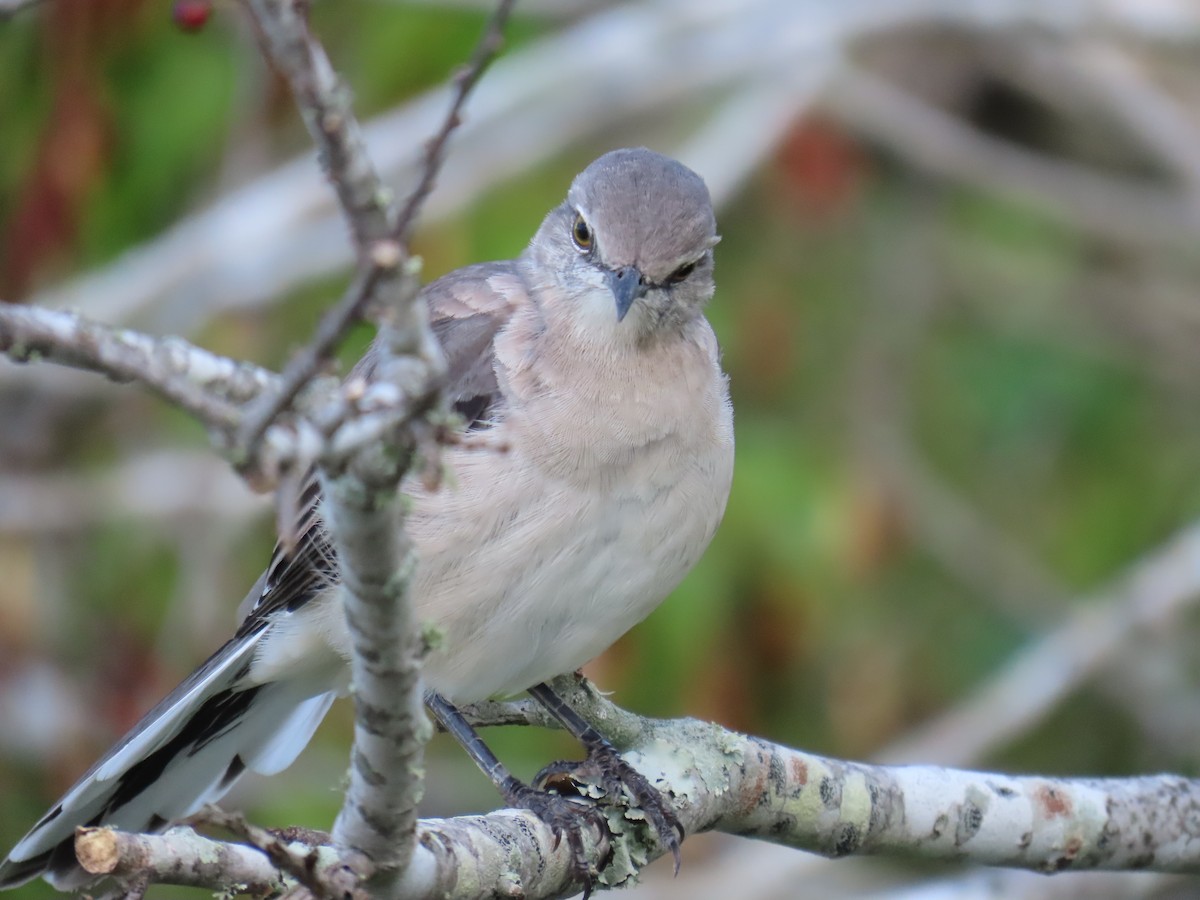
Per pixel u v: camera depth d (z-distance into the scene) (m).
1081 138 14.79
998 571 12.30
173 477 11.70
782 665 11.14
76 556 11.96
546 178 12.22
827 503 11.23
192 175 12.05
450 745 11.46
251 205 11.50
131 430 12.35
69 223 11.22
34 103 11.32
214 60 11.46
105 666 11.46
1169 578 11.20
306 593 7.54
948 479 12.65
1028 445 12.69
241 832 4.95
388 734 5.03
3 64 11.23
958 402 12.73
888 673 11.62
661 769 7.14
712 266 7.91
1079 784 7.59
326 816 10.72
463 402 7.39
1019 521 12.60
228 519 11.68
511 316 7.68
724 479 7.59
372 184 4.05
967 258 13.24
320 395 4.46
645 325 7.40
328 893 5.13
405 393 4.27
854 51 13.31
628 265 7.49
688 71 12.13
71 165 11.08
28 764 11.15
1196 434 12.79
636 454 7.22
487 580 7.14
